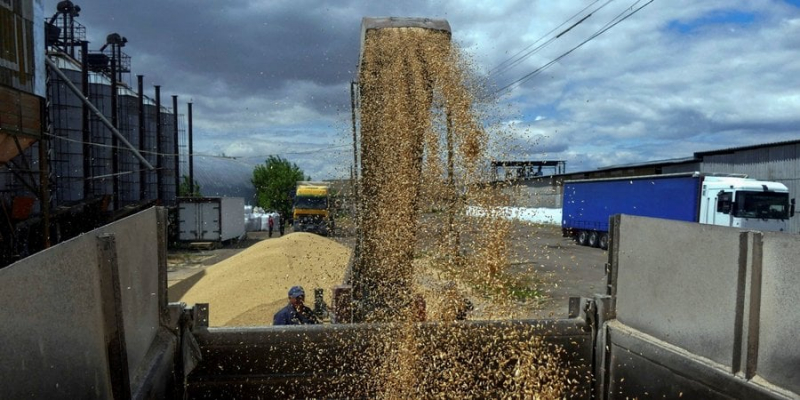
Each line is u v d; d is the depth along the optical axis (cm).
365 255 464
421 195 447
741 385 227
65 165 2488
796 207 2109
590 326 324
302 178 4275
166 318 293
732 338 235
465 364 321
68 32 2716
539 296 398
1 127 1116
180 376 294
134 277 240
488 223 410
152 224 279
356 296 452
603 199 2205
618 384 303
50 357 156
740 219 1655
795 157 2108
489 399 319
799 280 208
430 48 509
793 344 210
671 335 271
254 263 1065
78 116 2527
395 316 364
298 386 311
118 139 2538
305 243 1229
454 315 352
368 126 491
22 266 142
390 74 495
